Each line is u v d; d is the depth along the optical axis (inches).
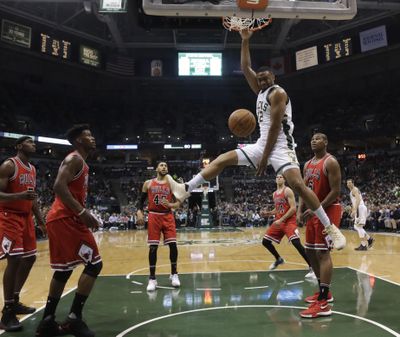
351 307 173.5
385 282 225.0
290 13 152.0
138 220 232.7
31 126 1167.6
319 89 1352.1
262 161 141.6
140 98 1416.1
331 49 1175.0
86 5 899.4
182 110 1428.4
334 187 174.6
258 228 864.9
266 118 151.7
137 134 1348.4
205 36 1182.9
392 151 1167.0
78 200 147.8
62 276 144.3
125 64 1284.4
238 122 144.0
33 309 174.6
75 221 143.9
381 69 1202.6
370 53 1148.5
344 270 268.2
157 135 1353.3
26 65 1167.0
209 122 1395.2
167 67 1348.4
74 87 1318.9
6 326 150.0
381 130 1140.5
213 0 150.7
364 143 1269.7
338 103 1358.3
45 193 1018.7
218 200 1163.3
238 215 964.0
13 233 162.1
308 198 148.6
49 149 1261.1
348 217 800.3
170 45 1240.8
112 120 1366.9
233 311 169.8
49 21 1087.6
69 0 889.5
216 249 432.1
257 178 1247.5
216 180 932.0
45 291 220.5
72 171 141.2
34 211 183.5
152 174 1261.1
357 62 1222.3
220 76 1273.4
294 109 1406.3
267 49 1291.8
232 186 1229.1
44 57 1135.6
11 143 1133.7
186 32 1147.9
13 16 1085.8
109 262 339.9
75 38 1222.9
